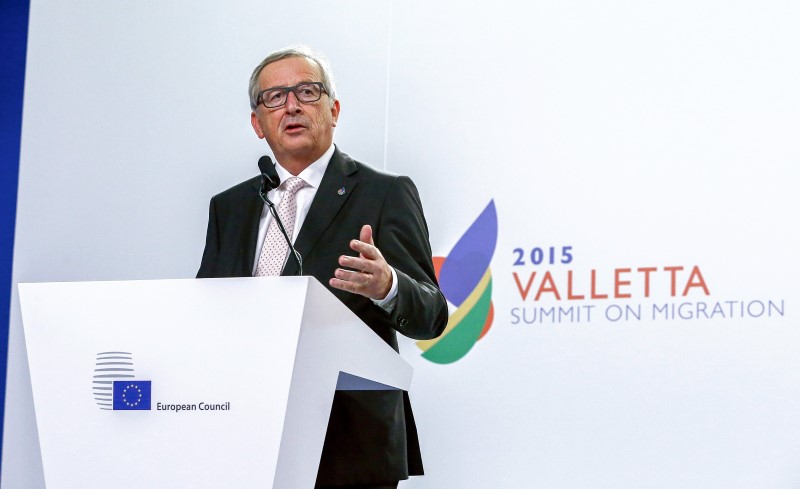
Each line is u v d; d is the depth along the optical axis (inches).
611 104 190.2
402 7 210.5
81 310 98.4
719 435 174.4
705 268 178.2
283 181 136.2
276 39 219.1
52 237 228.8
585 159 191.0
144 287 96.7
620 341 183.6
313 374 93.9
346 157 137.5
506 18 201.8
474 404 193.8
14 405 225.1
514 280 193.8
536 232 193.2
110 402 96.4
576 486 184.2
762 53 179.5
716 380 175.5
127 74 228.7
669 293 180.7
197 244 218.7
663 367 179.6
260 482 90.8
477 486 191.6
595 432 183.8
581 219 189.5
